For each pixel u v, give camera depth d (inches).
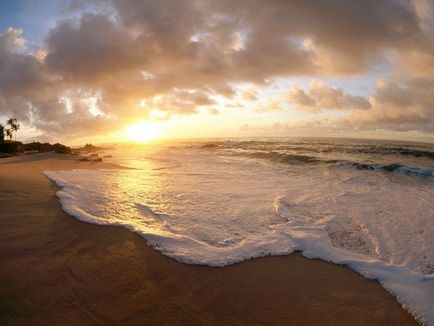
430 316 136.9
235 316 131.0
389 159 780.6
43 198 303.0
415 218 284.2
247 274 169.9
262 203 329.4
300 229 247.3
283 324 127.5
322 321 131.0
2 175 444.1
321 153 976.9
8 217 240.1
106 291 142.8
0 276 149.9
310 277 170.2
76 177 478.9
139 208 292.8
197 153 1202.0
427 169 567.8
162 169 644.7
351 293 154.7
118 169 635.5
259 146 1477.6
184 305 136.5
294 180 488.1
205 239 218.4
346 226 261.4
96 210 277.6
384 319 134.2
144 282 153.5
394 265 187.6
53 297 135.0
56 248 187.2
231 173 573.9
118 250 189.0
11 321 117.3
